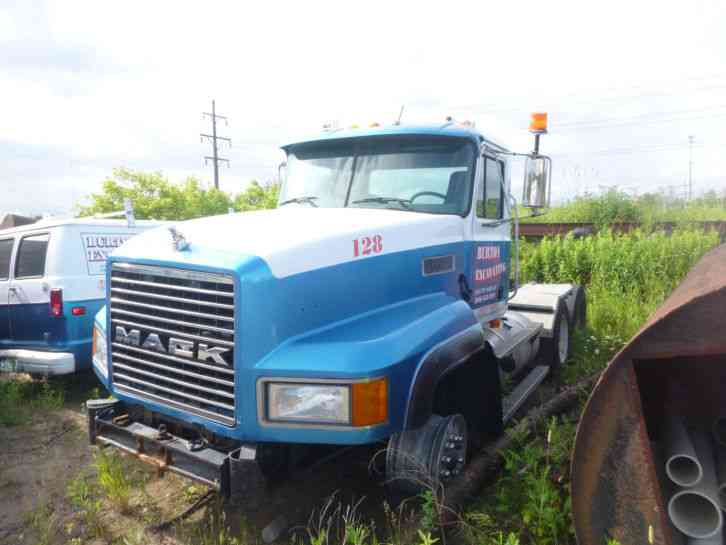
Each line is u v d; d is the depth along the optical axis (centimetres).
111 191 1862
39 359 626
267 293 304
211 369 313
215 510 394
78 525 385
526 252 1268
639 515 238
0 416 575
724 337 222
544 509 328
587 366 673
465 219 459
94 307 646
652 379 302
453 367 348
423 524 314
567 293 762
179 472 326
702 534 236
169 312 333
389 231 381
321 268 331
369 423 292
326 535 328
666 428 279
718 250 366
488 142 489
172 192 1923
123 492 395
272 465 322
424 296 408
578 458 252
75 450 508
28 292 641
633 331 752
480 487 378
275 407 297
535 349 654
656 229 1422
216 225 376
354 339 316
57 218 670
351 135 481
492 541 320
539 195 491
